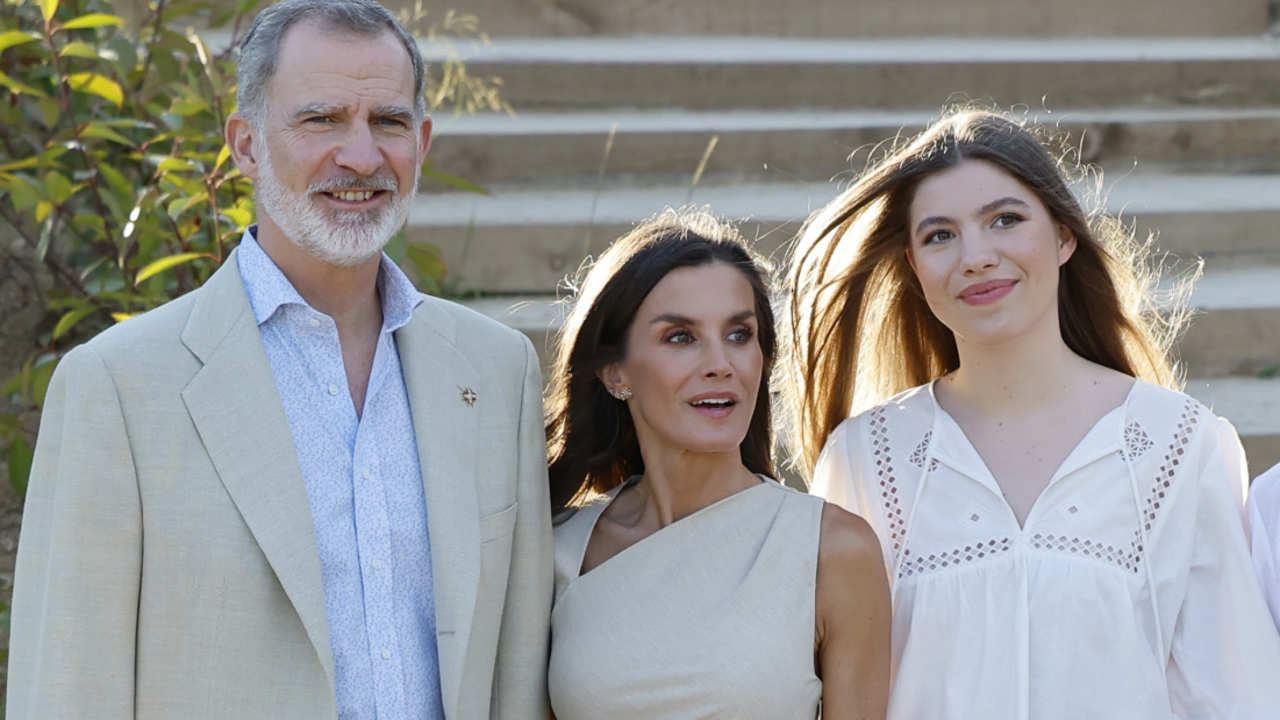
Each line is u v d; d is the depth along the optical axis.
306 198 5.29
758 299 6.10
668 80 13.52
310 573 5.17
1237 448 6.10
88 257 10.07
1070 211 6.14
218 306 5.39
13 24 9.91
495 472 5.69
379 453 5.45
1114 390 6.21
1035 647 5.77
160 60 10.19
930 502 6.16
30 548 5.17
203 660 5.08
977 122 6.24
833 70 13.66
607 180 12.52
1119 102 13.92
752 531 5.93
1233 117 13.23
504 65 13.27
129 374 5.16
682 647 5.70
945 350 6.80
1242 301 11.16
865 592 5.82
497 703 5.82
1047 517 5.92
